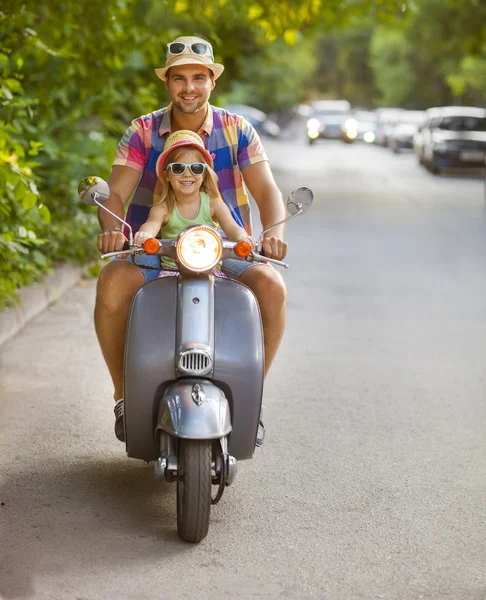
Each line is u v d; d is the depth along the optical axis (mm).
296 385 8086
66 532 5141
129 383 5055
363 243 16875
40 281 11117
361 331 10078
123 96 16859
